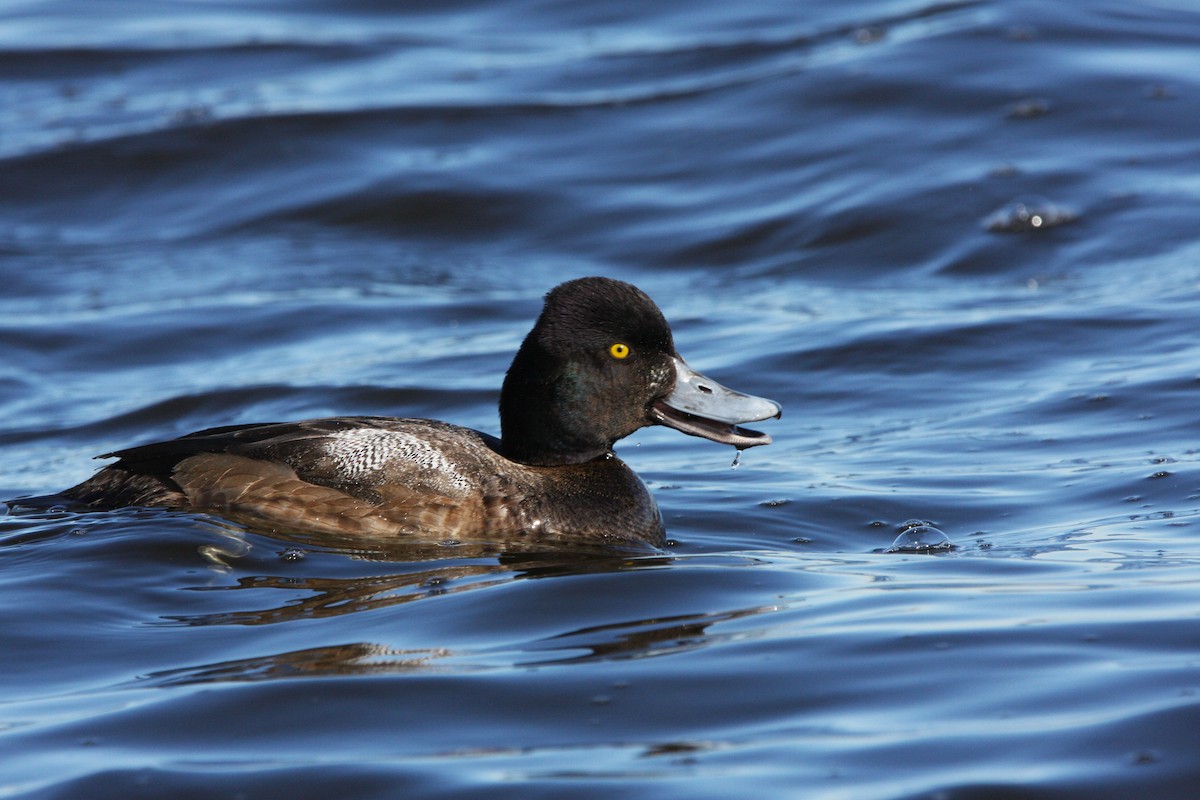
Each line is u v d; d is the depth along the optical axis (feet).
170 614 24.90
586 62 74.49
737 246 57.26
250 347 49.73
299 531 29.89
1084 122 62.18
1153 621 22.15
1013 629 22.04
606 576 26.40
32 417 43.55
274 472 30.32
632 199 61.11
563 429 31.86
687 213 59.82
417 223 60.95
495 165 64.18
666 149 64.64
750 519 32.45
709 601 24.73
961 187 58.18
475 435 32.76
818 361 45.37
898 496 33.47
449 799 17.24
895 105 64.95
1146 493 32.12
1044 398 40.57
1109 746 17.70
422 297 53.67
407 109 68.95
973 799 16.63
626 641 22.54
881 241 56.03
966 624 22.44
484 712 19.84
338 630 23.72
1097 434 37.14
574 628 23.39
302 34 81.41
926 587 25.25
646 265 56.65
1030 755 17.61
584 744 18.69
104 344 49.75
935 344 45.88
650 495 31.96
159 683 21.49
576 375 31.73
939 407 41.32
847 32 74.43
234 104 70.79
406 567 27.78
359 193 62.64
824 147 62.85
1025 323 46.85
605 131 66.54
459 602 25.00
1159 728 18.03
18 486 36.47
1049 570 26.40
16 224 62.28
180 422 43.14
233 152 66.44
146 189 64.54
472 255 58.39
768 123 65.31
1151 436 36.47
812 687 20.16
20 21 85.15
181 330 50.88
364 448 30.73
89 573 26.63
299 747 18.89
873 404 42.11
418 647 22.67
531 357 32.07
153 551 27.68
